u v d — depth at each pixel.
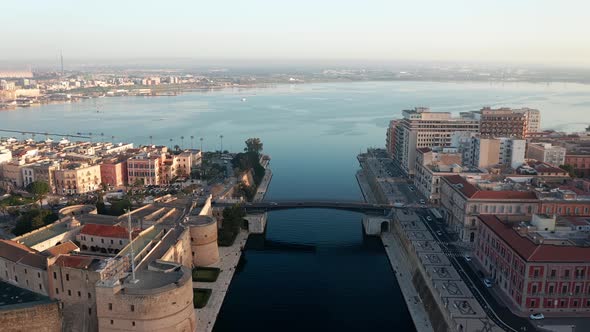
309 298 195.75
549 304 163.75
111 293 143.25
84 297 152.25
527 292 163.00
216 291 197.88
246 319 177.75
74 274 151.88
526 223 191.88
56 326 153.88
